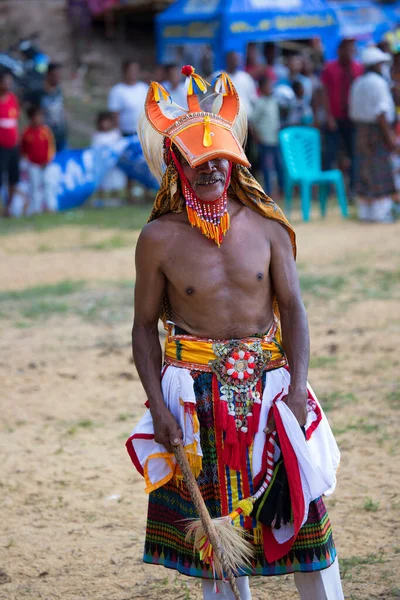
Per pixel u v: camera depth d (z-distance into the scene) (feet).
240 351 33.19
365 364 74.08
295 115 173.88
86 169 182.91
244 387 33.19
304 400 32.78
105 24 304.50
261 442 33.01
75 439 61.77
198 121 32.91
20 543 47.11
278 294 34.24
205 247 33.12
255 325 33.71
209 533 30.86
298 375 33.12
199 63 205.16
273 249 33.88
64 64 292.81
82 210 184.34
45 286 112.37
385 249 123.75
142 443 34.27
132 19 305.12
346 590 40.27
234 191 33.96
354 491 50.98
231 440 32.71
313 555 32.96
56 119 189.88
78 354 82.23
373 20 223.10
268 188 174.91
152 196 195.52
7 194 178.50
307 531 33.06
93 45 299.58
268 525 32.71
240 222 33.50
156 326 34.96
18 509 51.42
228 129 33.27
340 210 163.63
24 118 235.20
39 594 41.83
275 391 33.45
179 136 32.60
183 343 33.68
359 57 207.82
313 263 117.29
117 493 53.01
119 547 46.32
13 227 164.45
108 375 75.87
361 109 142.10
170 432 32.89
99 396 70.64
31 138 177.58
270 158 172.76
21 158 180.34
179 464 32.32
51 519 49.96
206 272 33.01
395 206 155.74
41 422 65.51
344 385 69.26
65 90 283.59
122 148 183.83
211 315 33.27
